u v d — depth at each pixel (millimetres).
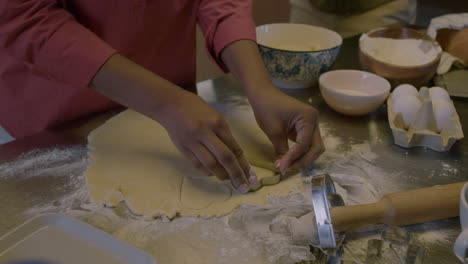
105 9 882
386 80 958
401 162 829
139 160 805
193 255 620
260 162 794
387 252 619
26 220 672
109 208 701
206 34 966
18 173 765
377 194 744
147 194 725
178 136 678
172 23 1001
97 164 788
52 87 905
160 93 685
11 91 938
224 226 673
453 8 1825
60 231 624
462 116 969
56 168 782
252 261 611
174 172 781
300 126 754
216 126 671
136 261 577
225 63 943
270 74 1041
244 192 730
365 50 1076
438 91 928
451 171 807
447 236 657
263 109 793
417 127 860
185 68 1093
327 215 587
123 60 722
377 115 980
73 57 713
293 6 1769
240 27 926
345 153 850
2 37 733
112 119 923
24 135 996
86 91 916
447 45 1178
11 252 591
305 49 1108
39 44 725
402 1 1583
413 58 1081
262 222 683
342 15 1617
